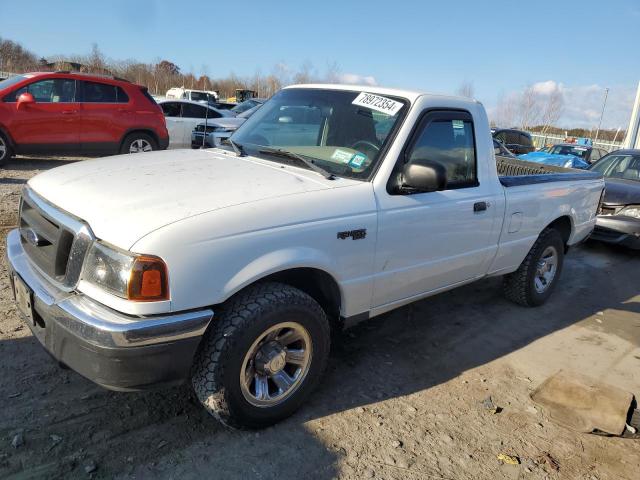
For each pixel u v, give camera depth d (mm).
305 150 3723
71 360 2553
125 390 2525
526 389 3840
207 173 3223
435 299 5414
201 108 13922
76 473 2574
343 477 2762
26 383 3232
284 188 3041
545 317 5246
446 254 3904
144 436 2887
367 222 3227
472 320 4973
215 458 2785
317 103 3965
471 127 4059
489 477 2896
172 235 2479
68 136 10430
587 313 5484
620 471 3057
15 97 9914
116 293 2453
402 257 3543
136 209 2625
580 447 3238
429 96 3740
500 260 4586
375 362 4004
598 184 5777
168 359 2521
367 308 3508
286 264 2836
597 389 3824
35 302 2746
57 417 2957
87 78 10609
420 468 2896
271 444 2945
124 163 3453
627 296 6172
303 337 3070
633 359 4516
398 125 3523
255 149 3832
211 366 2719
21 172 9977
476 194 4059
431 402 3543
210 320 2602
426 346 4355
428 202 3627
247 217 2723
